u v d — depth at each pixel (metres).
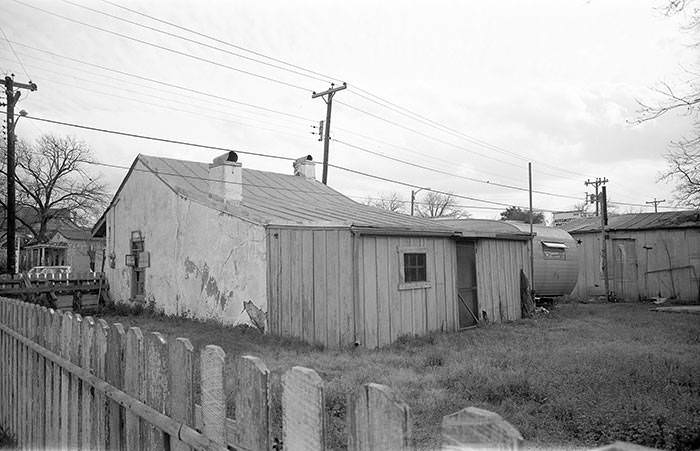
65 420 3.82
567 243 19.69
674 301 22.69
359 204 17.83
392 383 6.16
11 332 5.34
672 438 4.23
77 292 15.89
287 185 17.70
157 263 14.62
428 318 12.04
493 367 7.07
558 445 4.12
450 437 1.36
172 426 2.42
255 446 1.91
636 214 28.59
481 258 14.35
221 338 9.77
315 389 1.67
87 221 43.53
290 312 10.88
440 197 69.25
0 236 42.56
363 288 10.27
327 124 24.89
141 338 2.80
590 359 7.56
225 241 12.28
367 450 1.53
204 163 16.70
